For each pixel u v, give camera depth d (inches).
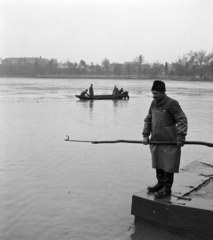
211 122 663.8
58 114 783.7
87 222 206.1
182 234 187.6
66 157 364.5
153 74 6545.3
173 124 194.5
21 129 550.0
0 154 375.2
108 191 258.4
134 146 425.1
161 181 206.2
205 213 179.5
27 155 371.6
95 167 325.1
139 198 199.5
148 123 203.8
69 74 7258.9
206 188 225.0
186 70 5856.3
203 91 2119.8
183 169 272.7
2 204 232.4
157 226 196.2
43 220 208.8
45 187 266.4
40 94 1631.4
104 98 1338.6
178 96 1610.5
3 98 1333.7
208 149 416.2
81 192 255.6
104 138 474.9
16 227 199.9
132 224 201.9
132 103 1153.4
